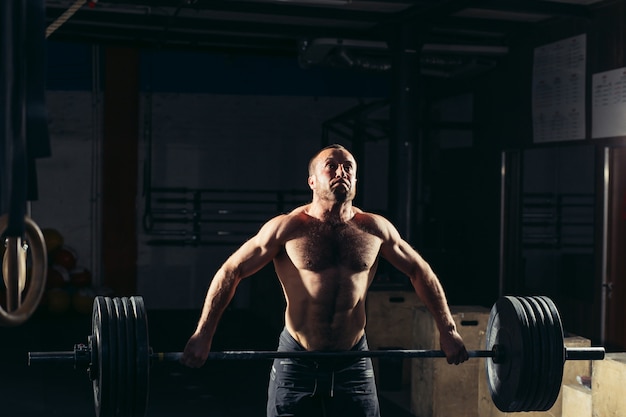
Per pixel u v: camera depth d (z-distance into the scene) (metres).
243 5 8.84
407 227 9.14
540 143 9.46
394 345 7.59
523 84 9.80
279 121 12.80
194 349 3.66
